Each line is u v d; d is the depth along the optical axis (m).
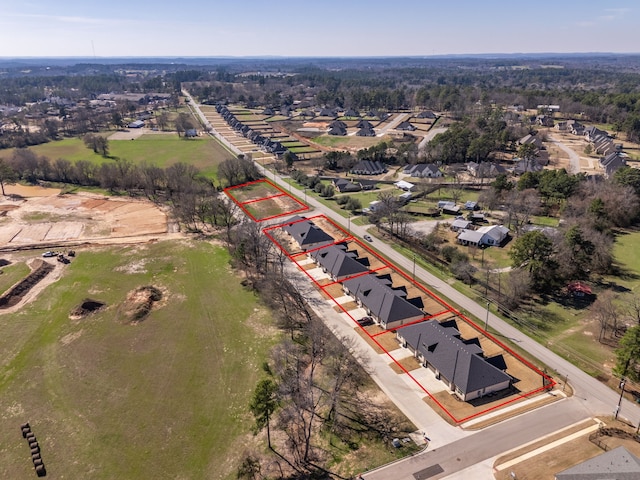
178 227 123.56
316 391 60.41
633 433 52.94
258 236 99.75
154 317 79.75
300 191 154.38
